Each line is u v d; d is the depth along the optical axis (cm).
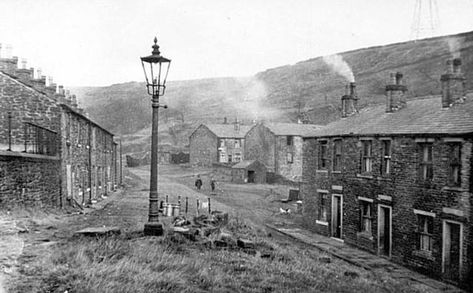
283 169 7544
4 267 988
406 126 2308
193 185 6378
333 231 2920
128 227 1639
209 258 1309
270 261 1459
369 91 14175
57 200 2703
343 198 2795
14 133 2756
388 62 16438
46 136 2586
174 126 14012
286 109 14875
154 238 1425
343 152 2816
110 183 5066
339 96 15088
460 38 15812
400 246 2228
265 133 7756
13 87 2766
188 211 3428
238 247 1577
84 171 3531
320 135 3069
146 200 4131
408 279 1931
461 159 1855
